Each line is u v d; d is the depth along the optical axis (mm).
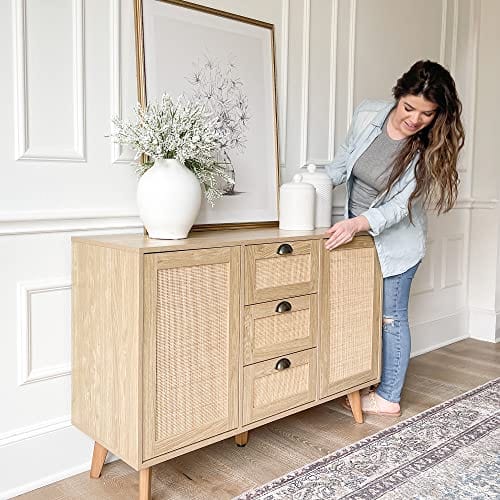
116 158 2129
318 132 2887
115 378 1835
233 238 2027
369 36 3096
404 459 2199
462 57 3770
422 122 2348
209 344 1922
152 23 2178
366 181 2566
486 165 3926
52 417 2055
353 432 2475
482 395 2895
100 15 2057
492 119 3865
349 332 2434
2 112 1856
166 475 2090
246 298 2016
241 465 2172
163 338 1789
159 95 2195
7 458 1936
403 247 2555
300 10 2746
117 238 1972
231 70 2438
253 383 2080
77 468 2111
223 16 2406
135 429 1768
